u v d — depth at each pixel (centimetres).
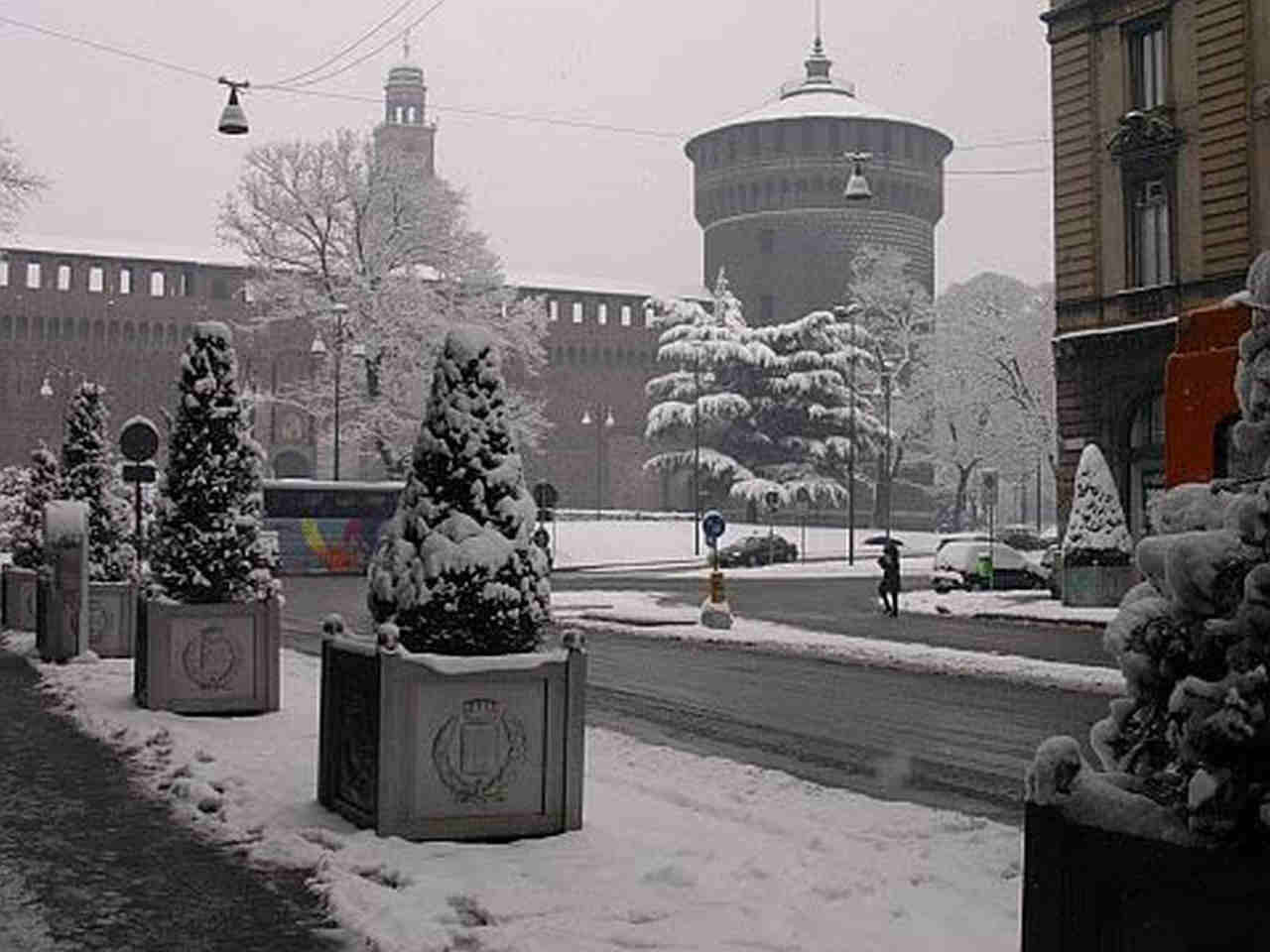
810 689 1894
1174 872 351
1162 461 3384
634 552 7206
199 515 1477
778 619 3362
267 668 1462
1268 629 366
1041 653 2453
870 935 649
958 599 3919
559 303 10412
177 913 716
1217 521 422
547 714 862
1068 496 3634
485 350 930
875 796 1081
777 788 1073
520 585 909
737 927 661
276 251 6619
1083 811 374
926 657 2270
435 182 6925
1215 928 344
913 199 11894
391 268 6719
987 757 1297
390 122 14138
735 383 8631
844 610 3688
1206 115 3272
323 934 680
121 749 1233
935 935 650
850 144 11675
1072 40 3644
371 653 868
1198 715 368
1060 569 3606
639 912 688
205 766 1122
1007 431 9362
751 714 1619
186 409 1492
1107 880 368
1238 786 354
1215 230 3247
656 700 1755
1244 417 429
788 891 730
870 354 8900
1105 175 3559
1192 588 381
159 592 1464
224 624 1452
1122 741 406
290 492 5728
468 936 659
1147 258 3484
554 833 861
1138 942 363
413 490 922
